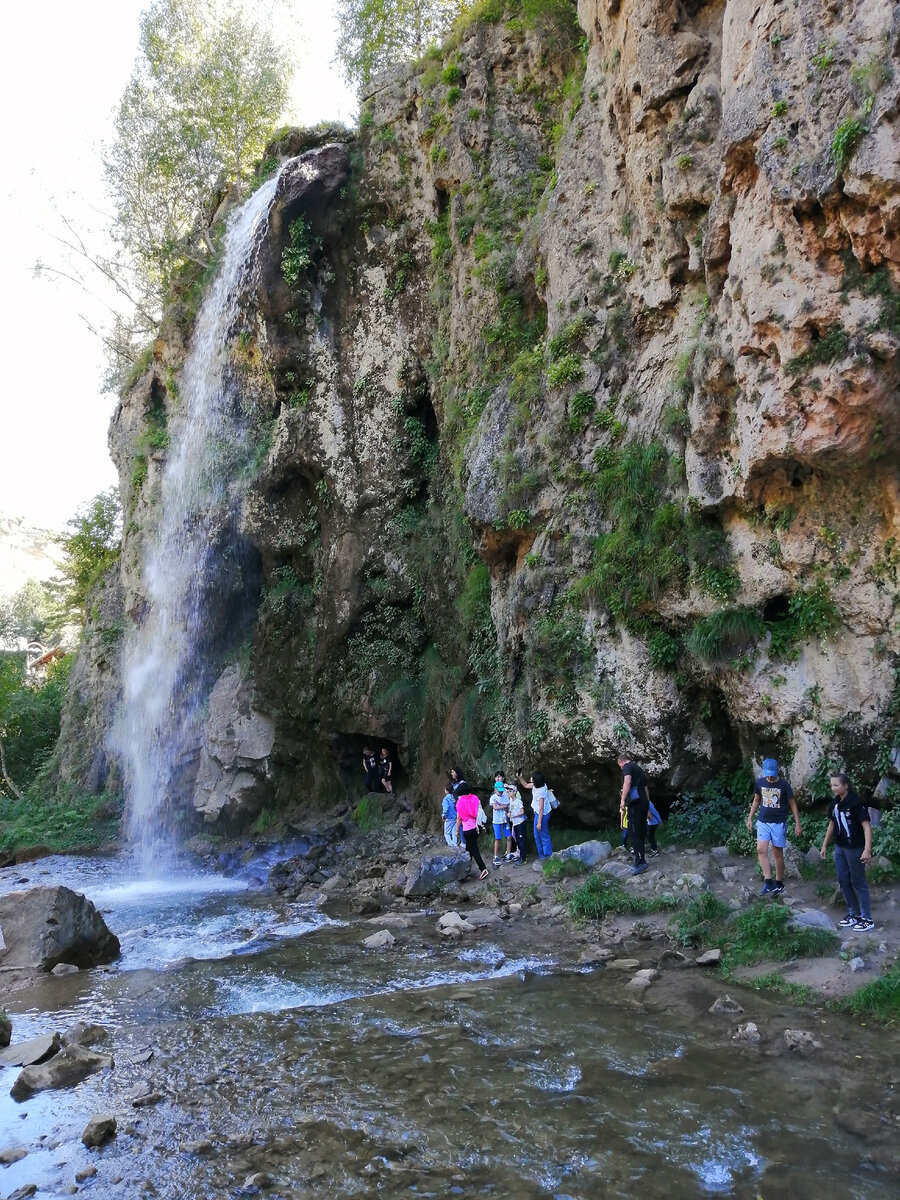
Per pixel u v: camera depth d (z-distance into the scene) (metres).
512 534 15.84
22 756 39.12
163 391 30.67
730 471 11.99
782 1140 5.57
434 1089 6.67
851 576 11.00
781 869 10.27
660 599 13.09
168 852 22.92
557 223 15.94
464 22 19.83
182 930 13.49
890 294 9.88
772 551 11.70
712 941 9.60
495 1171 5.47
